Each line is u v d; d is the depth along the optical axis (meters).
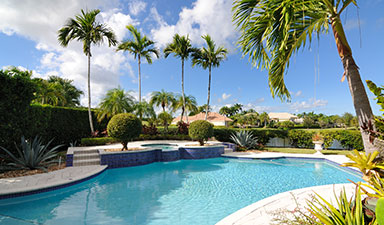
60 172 7.07
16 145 7.18
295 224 2.48
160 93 23.69
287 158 11.55
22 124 8.12
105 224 3.92
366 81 2.60
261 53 4.28
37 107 9.33
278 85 4.82
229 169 9.20
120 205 4.91
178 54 21.11
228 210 4.68
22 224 3.89
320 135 14.95
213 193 5.88
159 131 20.80
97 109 16.34
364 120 2.99
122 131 9.40
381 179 2.34
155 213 4.47
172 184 6.79
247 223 3.25
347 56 3.23
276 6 3.29
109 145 13.16
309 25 4.02
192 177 7.74
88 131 15.07
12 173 6.62
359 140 13.41
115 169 8.91
